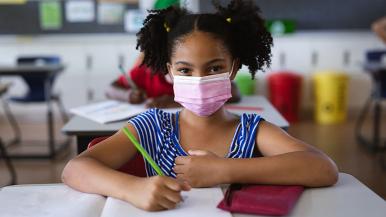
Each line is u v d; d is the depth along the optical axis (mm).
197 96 1170
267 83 5078
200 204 971
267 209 929
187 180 1074
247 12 1276
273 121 2078
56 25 4934
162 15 1316
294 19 4980
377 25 3938
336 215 936
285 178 1065
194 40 1157
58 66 3939
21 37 4930
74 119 2174
